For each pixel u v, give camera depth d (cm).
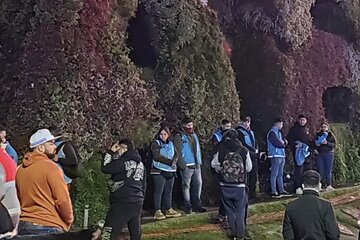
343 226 1397
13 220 562
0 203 515
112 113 1244
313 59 1986
